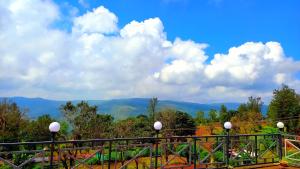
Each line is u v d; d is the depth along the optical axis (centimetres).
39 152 606
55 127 612
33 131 2142
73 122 2092
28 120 2236
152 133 2869
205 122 4391
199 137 831
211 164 860
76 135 2066
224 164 882
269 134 961
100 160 747
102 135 2173
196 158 840
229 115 4281
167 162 788
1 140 1998
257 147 953
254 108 4100
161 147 792
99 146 697
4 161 572
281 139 990
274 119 2975
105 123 2312
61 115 2103
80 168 719
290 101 2961
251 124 2892
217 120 4481
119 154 793
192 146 841
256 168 877
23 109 2252
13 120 2122
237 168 866
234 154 945
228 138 888
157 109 3181
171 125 3095
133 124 2767
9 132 2075
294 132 2862
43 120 2198
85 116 2128
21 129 2148
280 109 2981
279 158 963
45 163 638
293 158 937
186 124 3197
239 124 2958
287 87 3053
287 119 2923
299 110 2959
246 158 927
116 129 2438
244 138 970
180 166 806
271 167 895
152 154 780
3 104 2150
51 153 614
